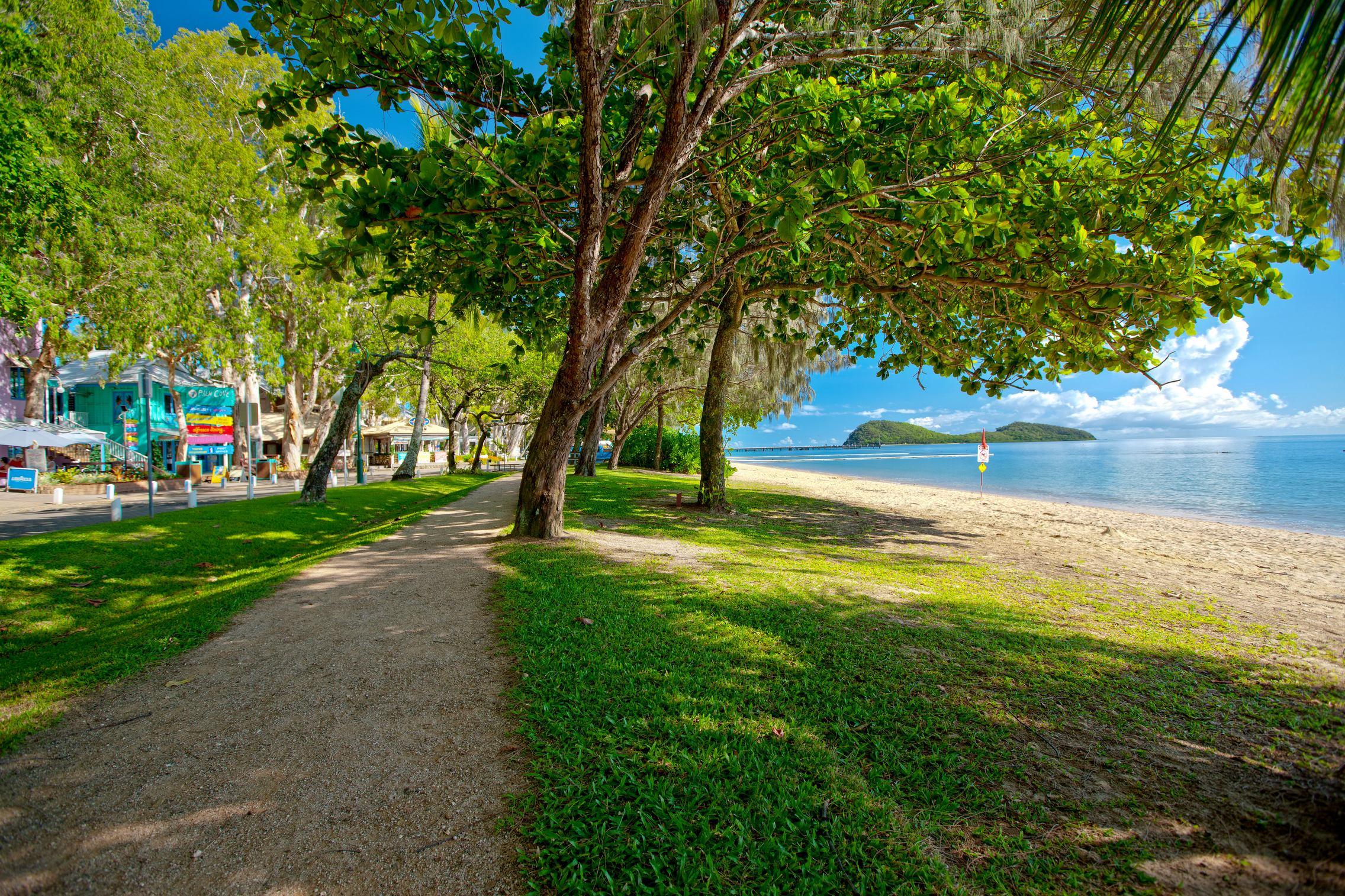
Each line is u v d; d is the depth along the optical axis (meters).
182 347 28.91
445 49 7.71
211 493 23.80
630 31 7.31
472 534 9.98
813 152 7.42
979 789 2.88
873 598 6.34
